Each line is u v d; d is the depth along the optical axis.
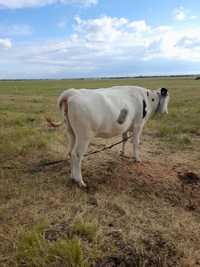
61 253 3.45
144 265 3.46
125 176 6.02
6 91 36.78
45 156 7.18
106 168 6.37
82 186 5.55
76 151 5.49
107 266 3.41
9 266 3.38
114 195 5.29
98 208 4.79
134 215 4.63
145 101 6.62
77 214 4.52
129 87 6.47
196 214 4.89
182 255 3.71
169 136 10.01
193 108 16.05
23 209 4.69
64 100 5.34
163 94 7.07
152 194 5.41
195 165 7.00
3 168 6.36
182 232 4.24
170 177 6.10
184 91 30.72
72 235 3.91
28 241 3.67
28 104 19.38
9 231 4.05
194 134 10.33
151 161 7.18
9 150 7.33
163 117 13.38
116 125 5.80
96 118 5.28
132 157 7.35
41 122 11.87
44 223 4.12
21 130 9.37
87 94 5.34
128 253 3.63
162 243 3.89
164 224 4.45
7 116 12.86
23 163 6.71
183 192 5.53
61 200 5.04
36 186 5.55
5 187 5.47
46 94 30.83
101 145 8.67
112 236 3.97
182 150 8.36
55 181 5.77
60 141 8.65
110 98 5.68
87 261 3.42
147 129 11.11
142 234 4.07
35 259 3.39
